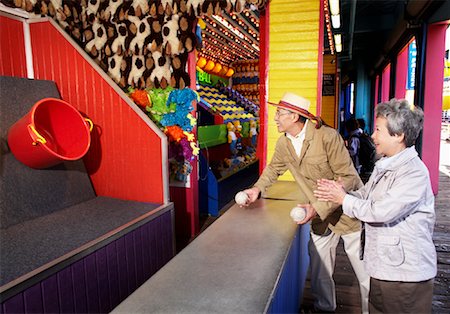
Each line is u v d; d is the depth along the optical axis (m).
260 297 1.09
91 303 1.98
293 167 2.19
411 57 8.39
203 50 8.30
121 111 2.80
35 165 2.41
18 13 3.10
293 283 1.92
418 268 1.52
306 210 1.80
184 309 1.02
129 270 2.30
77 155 2.48
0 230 2.17
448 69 8.13
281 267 1.31
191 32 3.55
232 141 6.61
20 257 1.78
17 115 2.57
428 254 1.54
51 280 1.71
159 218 2.63
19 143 2.27
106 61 3.90
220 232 1.70
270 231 1.71
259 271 1.27
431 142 5.74
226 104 8.23
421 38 5.57
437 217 4.79
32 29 3.13
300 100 1.96
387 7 8.21
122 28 3.72
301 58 3.33
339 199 1.66
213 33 6.94
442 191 6.25
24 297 1.57
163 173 2.74
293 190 2.59
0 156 2.30
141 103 3.73
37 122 2.51
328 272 2.41
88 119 2.74
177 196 4.10
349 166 2.04
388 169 1.54
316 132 2.00
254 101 10.52
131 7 3.59
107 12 3.67
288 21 3.32
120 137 2.84
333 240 2.36
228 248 1.49
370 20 8.88
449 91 8.71
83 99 2.95
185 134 3.84
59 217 2.44
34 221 2.35
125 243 2.25
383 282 1.59
